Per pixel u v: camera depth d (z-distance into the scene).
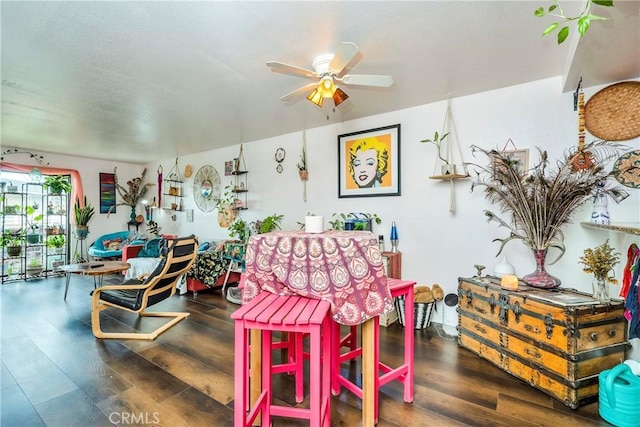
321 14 1.68
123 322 3.20
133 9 1.63
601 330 1.85
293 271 1.62
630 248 1.93
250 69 2.34
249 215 4.86
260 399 1.59
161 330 2.93
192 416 1.75
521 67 2.34
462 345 2.59
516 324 2.11
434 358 2.40
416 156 3.23
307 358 2.18
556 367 1.86
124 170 6.78
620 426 1.61
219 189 5.32
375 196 3.52
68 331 2.96
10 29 1.80
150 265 4.54
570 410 1.77
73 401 1.88
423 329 2.99
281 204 4.45
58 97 2.90
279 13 1.67
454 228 3.03
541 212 2.20
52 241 5.52
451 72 2.42
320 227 1.84
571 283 2.43
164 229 6.43
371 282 1.58
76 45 1.99
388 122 3.42
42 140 4.66
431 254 3.16
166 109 3.26
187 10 1.64
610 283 2.16
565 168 2.14
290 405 1.89
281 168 4.44
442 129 3.06
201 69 2.34
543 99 2.55
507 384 2.04
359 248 1.58
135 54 2.11
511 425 1.65
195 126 3.93
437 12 1.67
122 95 2.86
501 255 2.77
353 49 1.63
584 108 2.35
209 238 5.50
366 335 1.61
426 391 1.97
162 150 5.47
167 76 2.46
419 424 1.67
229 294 4.05
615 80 2.23
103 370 2.24
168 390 1.99
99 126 3.90
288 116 3.54
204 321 3.24
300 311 1.43
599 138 2.29
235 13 1.67
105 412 1.78
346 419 1.73
